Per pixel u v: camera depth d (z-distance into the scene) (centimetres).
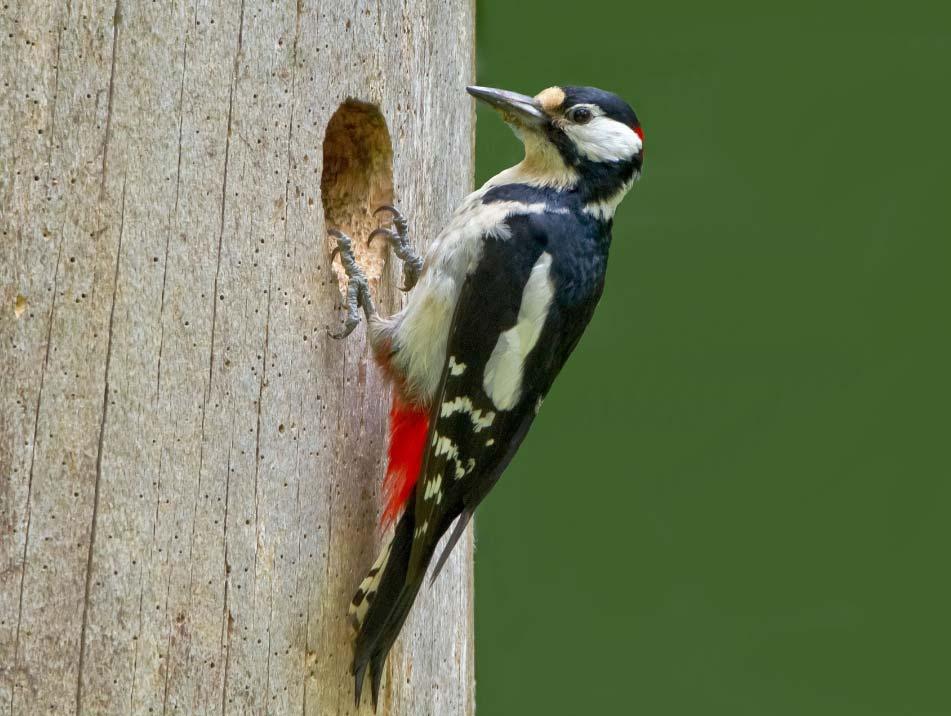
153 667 693
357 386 779
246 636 717
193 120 712
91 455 682
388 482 789
